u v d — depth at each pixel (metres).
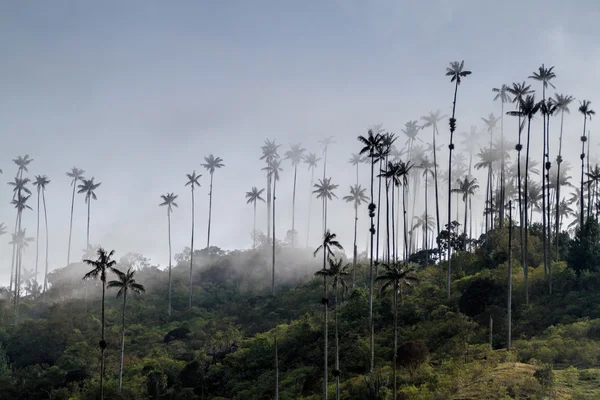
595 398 52.09
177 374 87.19
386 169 107.38
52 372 90.62
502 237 107.12
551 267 90.12
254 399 76.06
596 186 119.81
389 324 86.88
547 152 95.12
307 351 85.50
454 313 83.38
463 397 55.47
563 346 66.38
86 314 115.88
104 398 79.00
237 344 94.56
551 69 103.81
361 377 71.19
